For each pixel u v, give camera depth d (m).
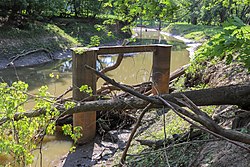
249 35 2.48
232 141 2.16
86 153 5.02
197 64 6.68
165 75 6.40
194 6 4.02
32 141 3.03
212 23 30.58
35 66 14.01
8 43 14.69
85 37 20.58
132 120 5.90
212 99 3.13
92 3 22.58
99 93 5.65
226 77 5.14
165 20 3.69
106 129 5.71
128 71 12.73
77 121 5.27
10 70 12.86
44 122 3.01
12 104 2.76
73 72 5.05
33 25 17.17
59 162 4.75
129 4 3.86
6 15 16.25
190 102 2.44
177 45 23.28
